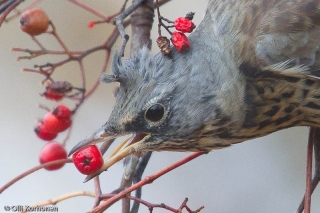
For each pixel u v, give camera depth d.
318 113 1.84
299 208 1.83
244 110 1.83
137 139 1.83
